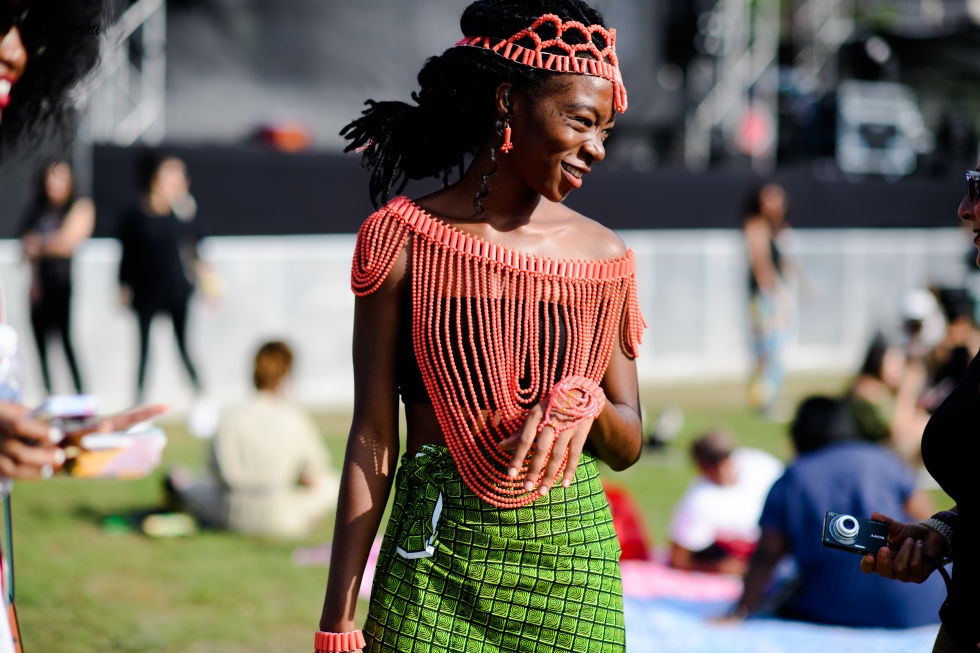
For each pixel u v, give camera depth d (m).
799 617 6.82
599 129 3.16
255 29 21.30
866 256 19.98
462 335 3.23
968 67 27.11
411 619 3.23
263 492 8.88
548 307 3.23
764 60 26.48
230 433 8.98
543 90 3.10
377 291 3.27
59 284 12.48
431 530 3.26
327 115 21.89
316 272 15.16
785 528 6.73
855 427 6.95
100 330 13.86
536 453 3.08
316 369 15.23
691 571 7.89
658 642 6.40
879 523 3.39
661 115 24.94
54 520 9.10
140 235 12.84
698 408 15.25
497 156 3.23
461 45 3.19
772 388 14.97
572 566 3.25
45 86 3.22
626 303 3.37
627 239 17.34
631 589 7.42
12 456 2.49
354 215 15.52
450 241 3.22
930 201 20.98
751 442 13.12
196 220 13.33
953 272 21.09
